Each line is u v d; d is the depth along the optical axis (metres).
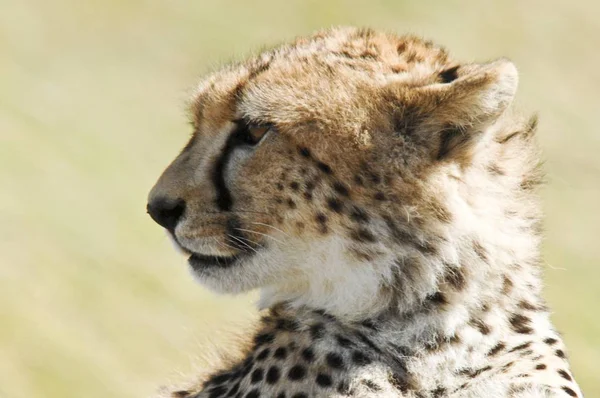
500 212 10.70
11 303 21.50
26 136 30.08
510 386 10.25
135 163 29.59
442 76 10.85
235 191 10.73
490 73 10.22
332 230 10.48
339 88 10.59
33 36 37.31
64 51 36.56
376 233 10.40
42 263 23.36
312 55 11.00
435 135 10.41
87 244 24.23
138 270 23.09
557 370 10.53
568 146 30.92
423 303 10.51
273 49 11.59
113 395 19.45
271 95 10.68
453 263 10.43
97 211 26.09
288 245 10.69
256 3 40.28
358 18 39.00
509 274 10.68
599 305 23.73
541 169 11.47
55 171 28.22
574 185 28.94
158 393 12.09
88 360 20.20
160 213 11.02
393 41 11.39
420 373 10.48
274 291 11.16
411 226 10.38
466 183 10.55
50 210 26.05
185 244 10.96
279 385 10.61
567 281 24.81
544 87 34.88
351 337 10.67
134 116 32.72
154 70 35.81
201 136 11.10
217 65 12.63
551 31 38.56
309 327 10.77
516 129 11.24
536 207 11.12
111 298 22.08
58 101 33.00
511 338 10.62
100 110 32.84
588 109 33.62
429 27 38.34
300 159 10.51
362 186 10.37
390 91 10.48
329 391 10.45
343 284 10.60
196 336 15.66
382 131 10.45
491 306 10.59
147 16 38.94
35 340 20.55
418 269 10.42
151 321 21.34
